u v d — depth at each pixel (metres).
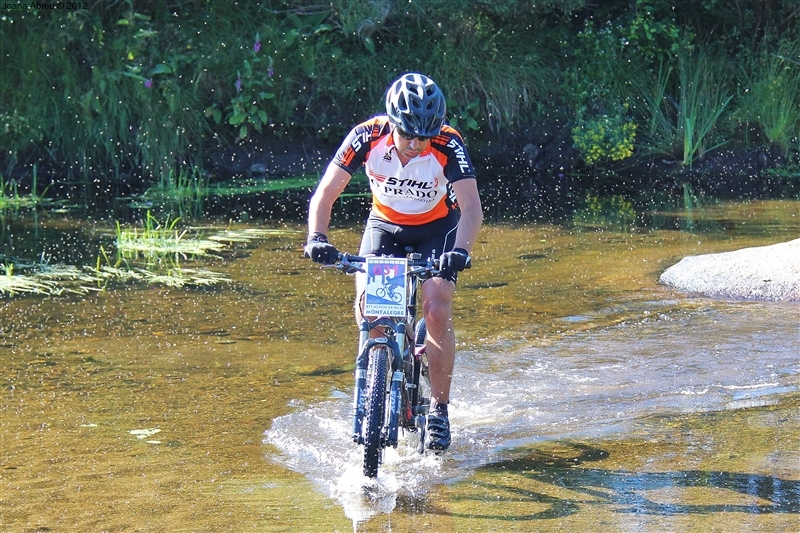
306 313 9.72
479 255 12.36
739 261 10.66
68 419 6.83
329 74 19.22
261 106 18.88
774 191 17.36
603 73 20.02
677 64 20.58
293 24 20.03
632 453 6.02
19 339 8.82
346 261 5.47
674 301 9.88
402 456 6.11
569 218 14.88
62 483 5.69
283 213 15.43
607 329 8.95
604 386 7.43
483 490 5.49
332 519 5.10
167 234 13.68
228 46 19.20
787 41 20.83
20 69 18.23
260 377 7.78
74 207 15.75
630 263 11.71
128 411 6.99
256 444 6.33
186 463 6.00
